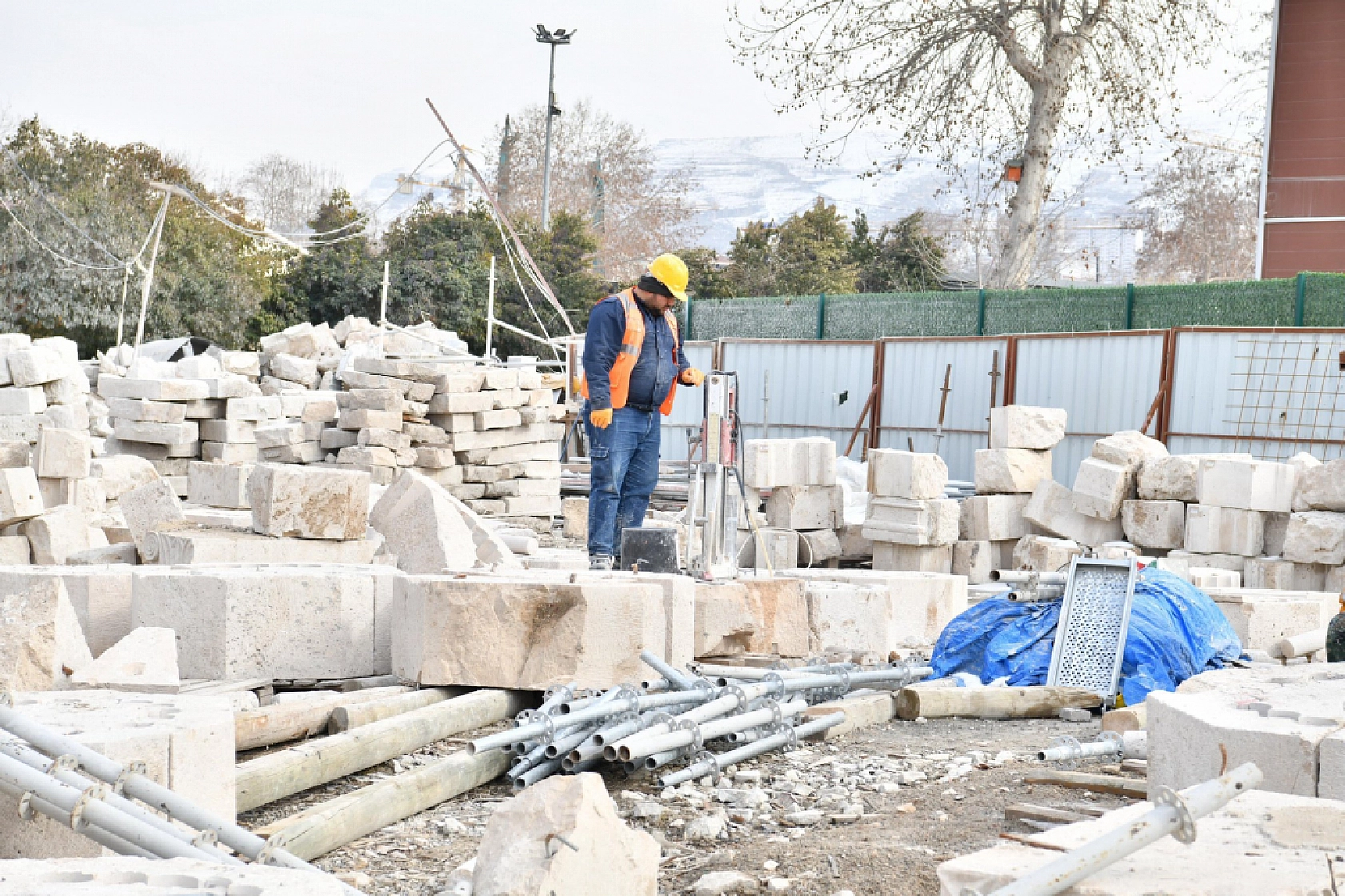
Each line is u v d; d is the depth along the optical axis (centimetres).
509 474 1642
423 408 1559
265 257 4212
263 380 1889
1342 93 2077
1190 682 475
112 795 318
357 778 513
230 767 411
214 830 329
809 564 1252
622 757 486
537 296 4147
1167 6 2442
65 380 1471
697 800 486
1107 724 582
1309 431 1469
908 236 4300
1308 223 2112
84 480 1205
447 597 609
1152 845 278
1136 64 2512
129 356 2027
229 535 801
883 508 1240
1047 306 1844
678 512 1596
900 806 476
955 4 2550
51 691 484
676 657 639
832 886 383
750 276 4375
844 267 4409
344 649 647
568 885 317
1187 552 1155
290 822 417
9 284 3603
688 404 2198
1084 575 752
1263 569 1099
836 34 2550
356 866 415
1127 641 707
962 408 1823
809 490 1283
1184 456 1187
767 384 1947
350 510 812
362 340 2158
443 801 489
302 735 546
